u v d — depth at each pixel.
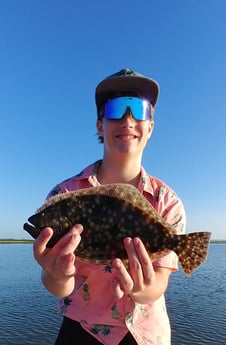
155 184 0.75
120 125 0.71
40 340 4.45
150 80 0.74
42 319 5.43
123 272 0.54
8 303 6.51
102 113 0.77
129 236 0.59
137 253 0.55
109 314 0.67
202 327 5.11
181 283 9.43
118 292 0.56
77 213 0.59
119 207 0.60
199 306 6.56
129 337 0.66
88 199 0.60
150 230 0.60
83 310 0.69
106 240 0.59
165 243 0.60
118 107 0.71
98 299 0.68
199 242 0.60
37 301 6.70
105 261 0.59
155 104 0.77
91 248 0.59
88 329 0.67
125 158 0.72
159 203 0.72
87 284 0.68
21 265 12.74
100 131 0.78
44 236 0.54
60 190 0.74
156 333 0.67
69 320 0.70
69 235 0.54
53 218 0.59
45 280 0.63
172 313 6.01
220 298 7.31
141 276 0.55
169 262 0.67
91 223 0.59
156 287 0.63
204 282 9.62
